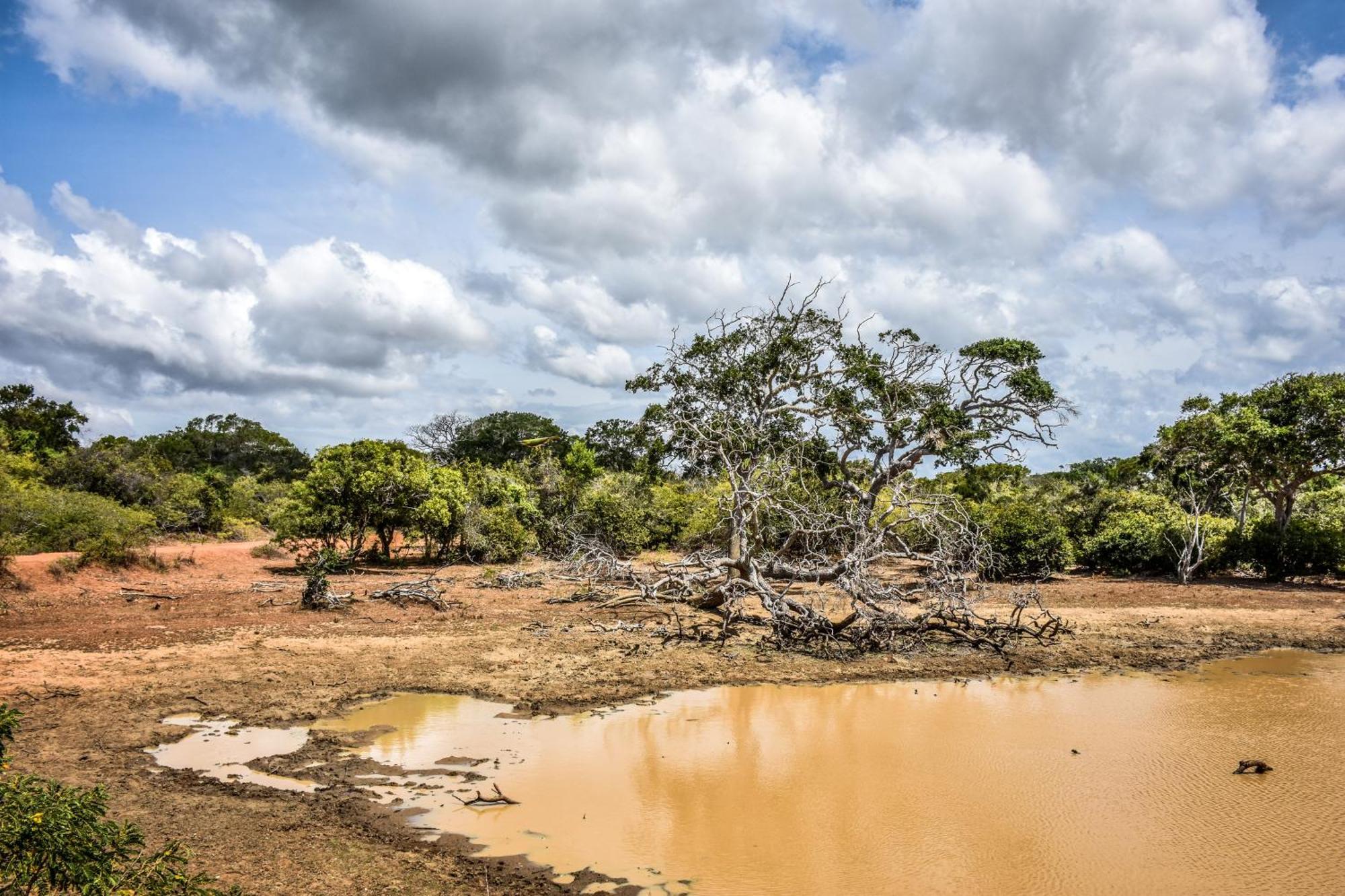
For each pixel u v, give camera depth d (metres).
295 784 8.25
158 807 7.51
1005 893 6.24
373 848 6.81
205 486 36.75
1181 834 7.25
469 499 29.67
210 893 4.43
